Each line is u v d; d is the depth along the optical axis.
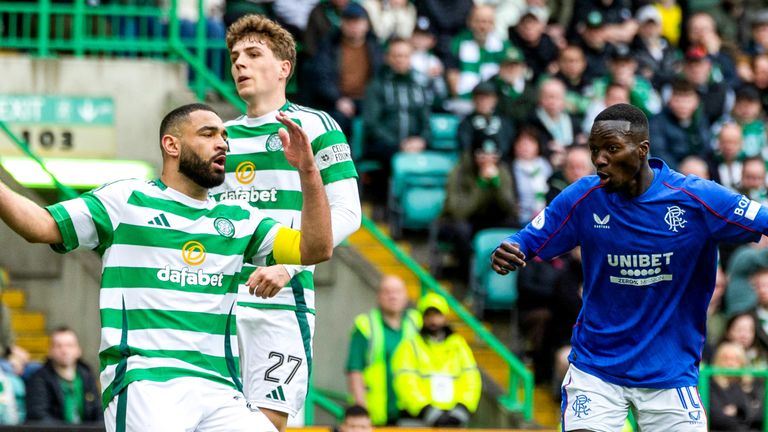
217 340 17.80
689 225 19.33
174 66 39.03
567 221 19.84
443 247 37.34
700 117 39.72
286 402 20.08
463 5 41.75
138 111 38.75
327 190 19.98
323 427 29.77
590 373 19.84
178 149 17.70
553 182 36.44
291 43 20.48
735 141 39.75
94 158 38.38
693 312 19.75
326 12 40.16
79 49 39.06
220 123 17.84
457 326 37.44
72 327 34.84
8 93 38.00
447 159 38.97
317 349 36.28
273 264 17.98
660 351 19.64
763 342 33.34
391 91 38.75
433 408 30.80
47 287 34.88
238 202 18.27
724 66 44.38
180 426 17.28
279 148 20.12
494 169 36.62
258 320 20.06
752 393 32.28
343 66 39.62
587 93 39.94
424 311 31.42
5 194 16.69
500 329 37.59
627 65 40.38
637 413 19.98
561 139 38.56
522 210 37.12
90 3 39.84
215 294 17.77
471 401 31.33
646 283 19.52
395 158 38.50
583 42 41.75
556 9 43.94
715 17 47.09
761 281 34.94
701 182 19.44
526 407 34.25
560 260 35.41
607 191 19.56
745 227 19.08
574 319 34.78
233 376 17.94
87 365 29.70
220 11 44.16
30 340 34.12
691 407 19.69
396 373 30.89
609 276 19.70
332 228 18.94
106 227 17.48
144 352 17.42
